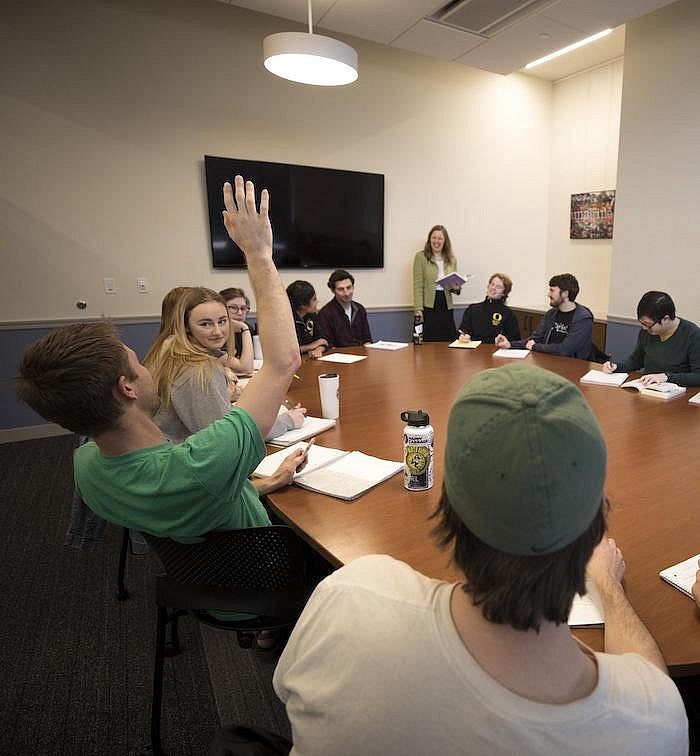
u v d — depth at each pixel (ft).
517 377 1.36
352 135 14.58
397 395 6.84
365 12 10.84
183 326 5.23
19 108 10.78
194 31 12.14
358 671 1.40
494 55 12.94
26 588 6.51
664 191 12.42
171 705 4.78
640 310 7.88
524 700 1.30
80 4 10.94
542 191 18.45
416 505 3.81
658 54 12.10
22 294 11.42
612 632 2.11
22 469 10.16
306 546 4.71
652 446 4.85
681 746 1.39
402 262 16.28
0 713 4.68
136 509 2.91
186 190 12.70
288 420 5.37
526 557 1.32
